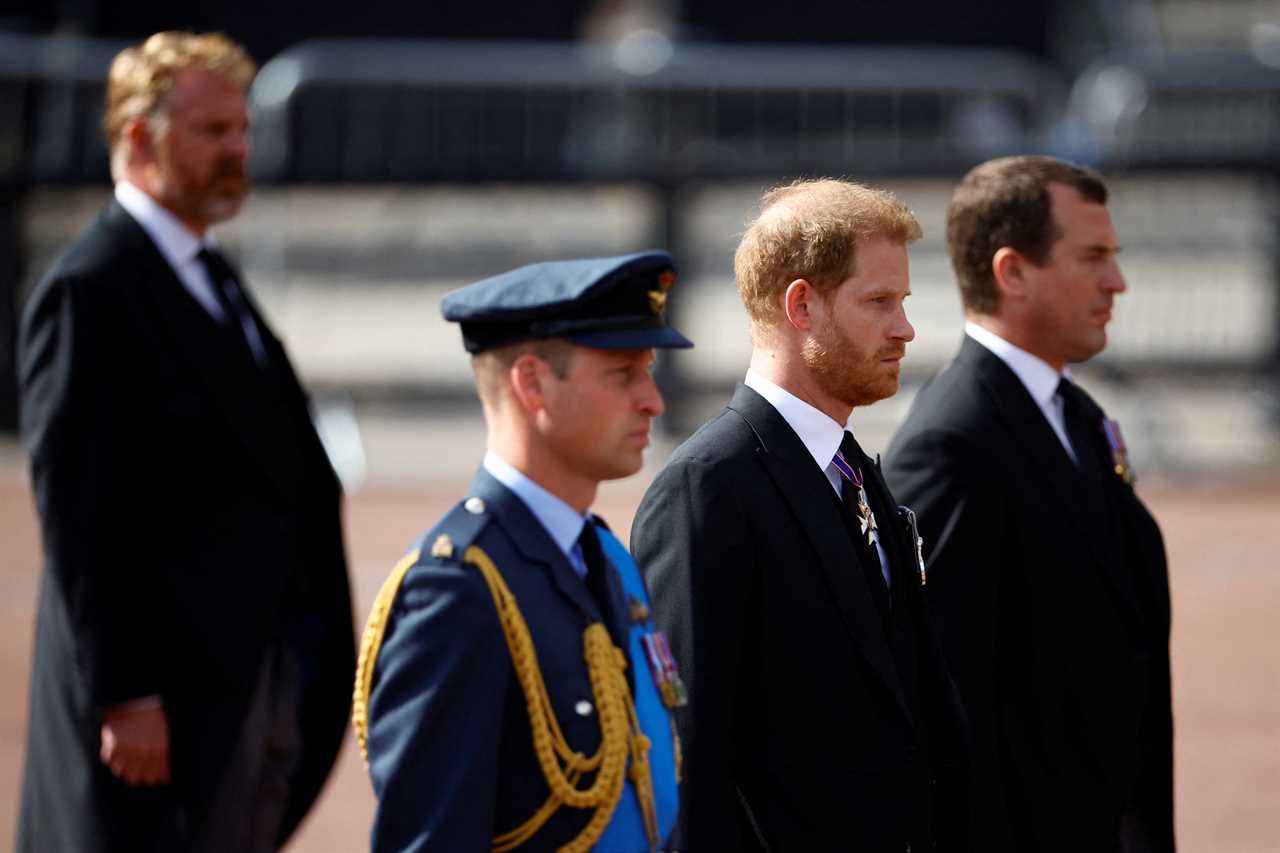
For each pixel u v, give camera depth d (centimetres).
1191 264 4234
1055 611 1409
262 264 4269
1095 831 1411
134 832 1480
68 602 1453
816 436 1231
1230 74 4475
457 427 4469
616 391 995
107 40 6431
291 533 1570
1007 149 4238
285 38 6825
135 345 1512
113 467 1481
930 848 1215
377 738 955
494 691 952
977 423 1424
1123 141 4459
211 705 1502
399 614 977
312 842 2064
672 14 6988
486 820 934
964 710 1278
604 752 989
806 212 1223
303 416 1628
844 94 4378
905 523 1272
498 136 4259
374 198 4312
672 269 1019
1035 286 1463
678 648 1169
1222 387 4312
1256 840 2027
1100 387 4328
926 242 4400
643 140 4250
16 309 4109
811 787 1175
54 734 1495
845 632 1189
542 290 991
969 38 7119
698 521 1184
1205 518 3647
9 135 4112
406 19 6969
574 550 1032
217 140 1565
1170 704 1470
